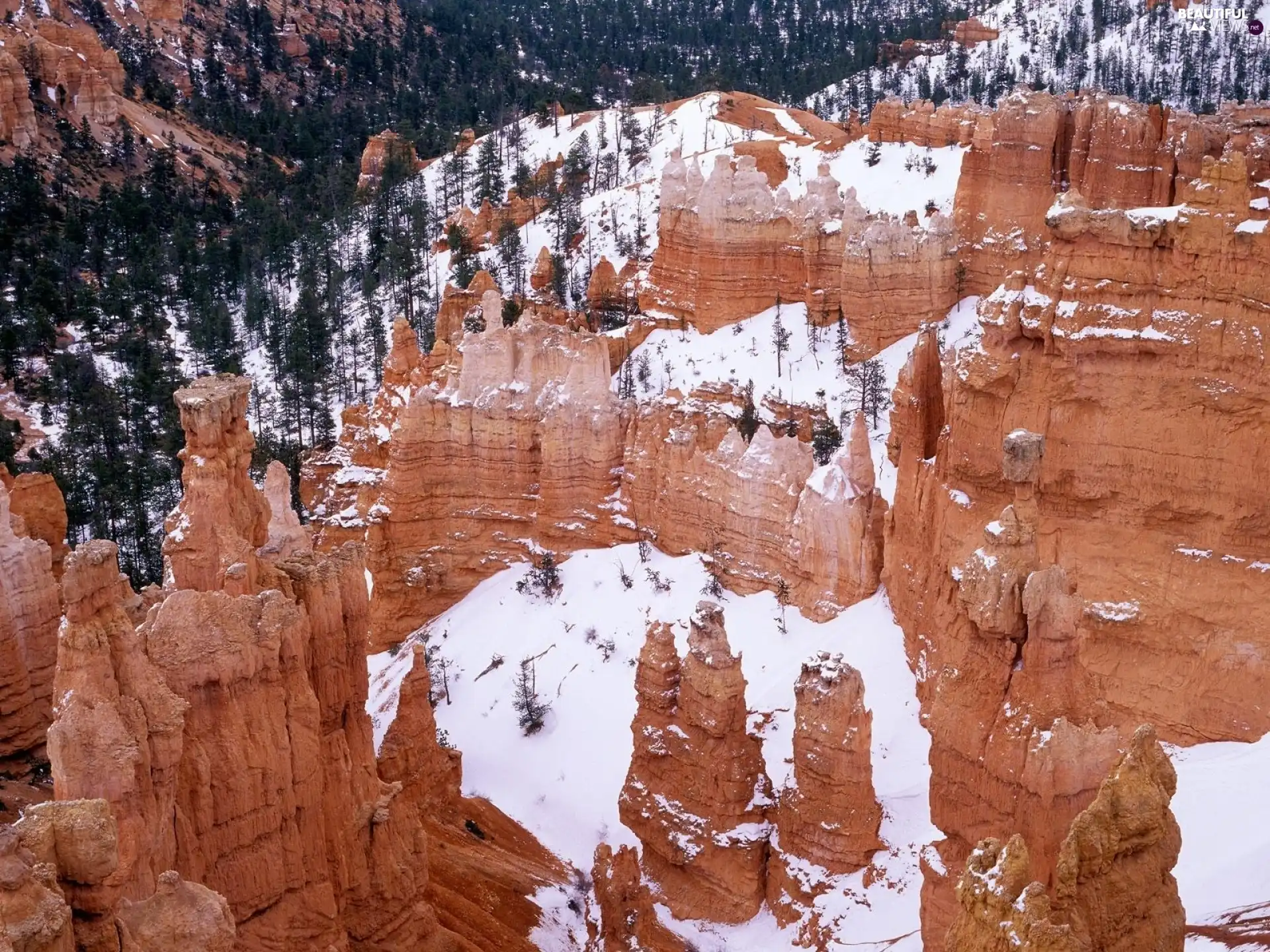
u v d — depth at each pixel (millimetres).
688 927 50781
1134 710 52781
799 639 65562
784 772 54969
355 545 41344
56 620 46781
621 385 98938
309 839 36844
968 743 35906
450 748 62281
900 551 62562
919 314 93562
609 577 74438
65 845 24281
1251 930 35844
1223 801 45781
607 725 64625
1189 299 51688
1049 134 91812
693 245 104562
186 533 40469
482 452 79750
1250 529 51312
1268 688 50500
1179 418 51969
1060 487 53969
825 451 86000
